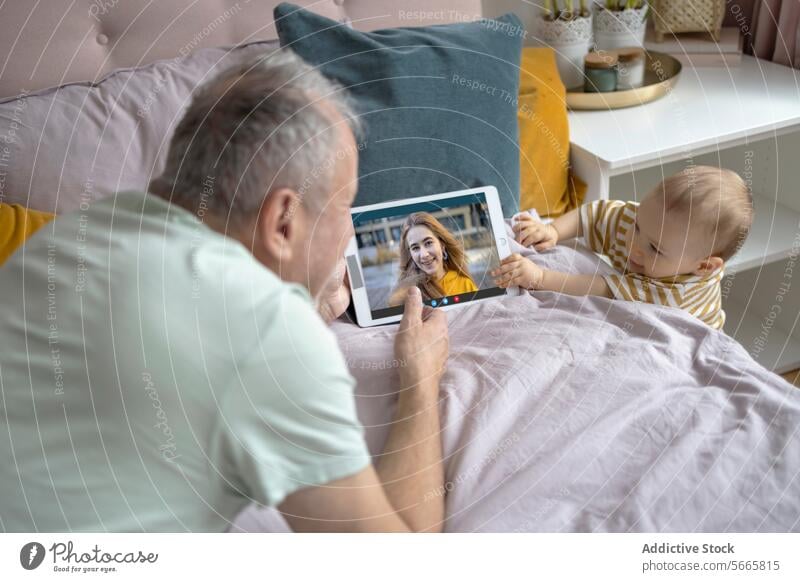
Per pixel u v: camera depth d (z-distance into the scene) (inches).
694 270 49.1
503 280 47.4
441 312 42.3
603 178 59.0
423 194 50.9
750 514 32.5
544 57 63.7
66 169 48.3
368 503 28.9
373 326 45.1
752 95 66.1
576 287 48.9
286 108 29.8
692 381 39.8
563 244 56.8
